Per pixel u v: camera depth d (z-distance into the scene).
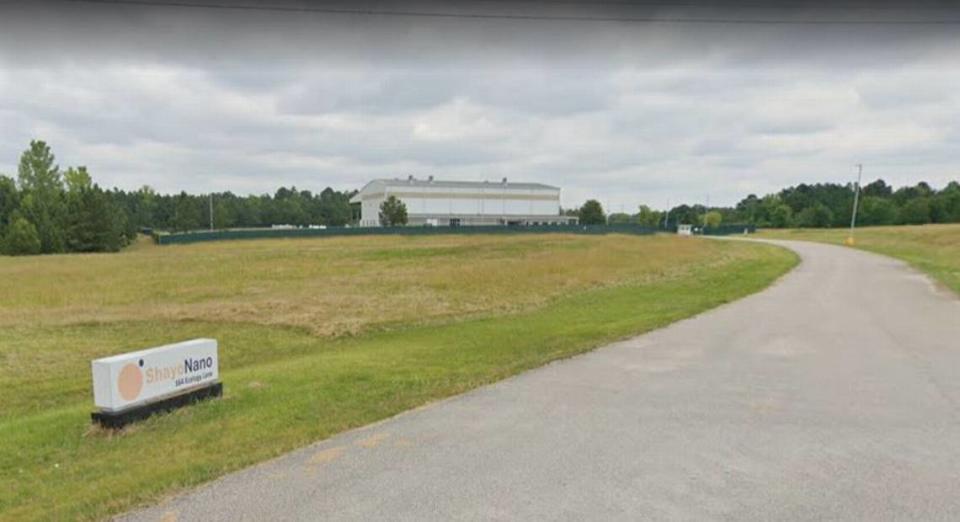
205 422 4.94
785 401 5.32
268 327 12.24
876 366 6.61
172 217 91.56
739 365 6.78
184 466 3.95
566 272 22.44
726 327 9.46
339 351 9.51
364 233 61.03
